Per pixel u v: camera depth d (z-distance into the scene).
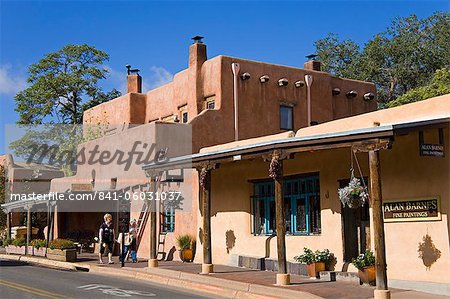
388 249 14.15
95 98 44.59
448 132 12.94
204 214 17.05
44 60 43.41
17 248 29.59
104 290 14.36
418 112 14.63
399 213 13.97
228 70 24.02
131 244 21.95
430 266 13.14
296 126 25.70
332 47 46.31
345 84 28.20
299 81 26.12
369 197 13.78
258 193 19.16
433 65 42.41
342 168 15.74
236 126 23.69
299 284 14.21
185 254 21.06
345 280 14.66
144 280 17.25
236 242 19.45
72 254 23.34
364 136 12.15
